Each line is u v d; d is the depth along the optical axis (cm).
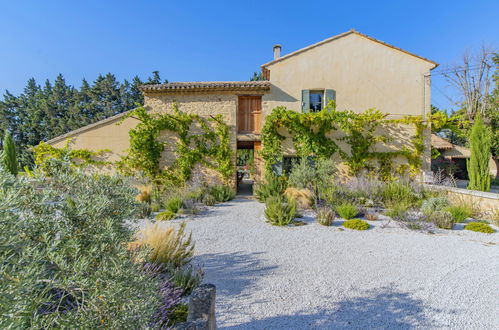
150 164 1262
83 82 4709
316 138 1284
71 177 236
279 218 712
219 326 284
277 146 1277
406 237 608
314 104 1334
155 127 1280
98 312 155
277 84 1309
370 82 1307
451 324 288
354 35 1315
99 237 198
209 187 1196
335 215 805
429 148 1290
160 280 310
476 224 664
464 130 1867
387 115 1298
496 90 2025
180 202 881
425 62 1301
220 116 1295
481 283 386
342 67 1312
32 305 135
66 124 3981
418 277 406
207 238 602
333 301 338
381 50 1309
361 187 995
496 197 787
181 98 1303
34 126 3959
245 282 391
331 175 1183
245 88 1284
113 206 243
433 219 703
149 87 1265
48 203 218
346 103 1309
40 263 174
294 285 381
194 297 222
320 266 449
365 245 555
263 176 1303
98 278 161
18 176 195
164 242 423
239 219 786
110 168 1276
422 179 1217
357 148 1282
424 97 1300
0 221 139
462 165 2242
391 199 927
